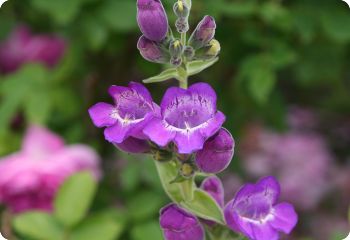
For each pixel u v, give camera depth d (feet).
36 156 1.51
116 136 0.90
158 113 0.91
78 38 1.68
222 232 0.98
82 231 1.29
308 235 2.18
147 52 0.95
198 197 0.96
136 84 0.90
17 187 1.43
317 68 1.72
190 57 0.94
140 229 1.41
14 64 1.87
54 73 1.70
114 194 1.69
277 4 1.58
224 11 1.52
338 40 1.60
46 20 1.91
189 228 0.93
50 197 1.46
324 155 2.26
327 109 2.33
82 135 1.73
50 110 1.66
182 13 0.93
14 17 1.89
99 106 0.93
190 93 0.89
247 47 1.68
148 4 0.93
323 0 1.60
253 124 2.18
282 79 2.09
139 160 1.52
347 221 2.20
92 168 1.54
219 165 0.91
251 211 0.94
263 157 2.23
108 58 1.77
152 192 1.49
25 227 1.28
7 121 1.60
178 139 0.86
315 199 2.21
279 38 1.61
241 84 1.72
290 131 2.33
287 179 2.21
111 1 1.55
